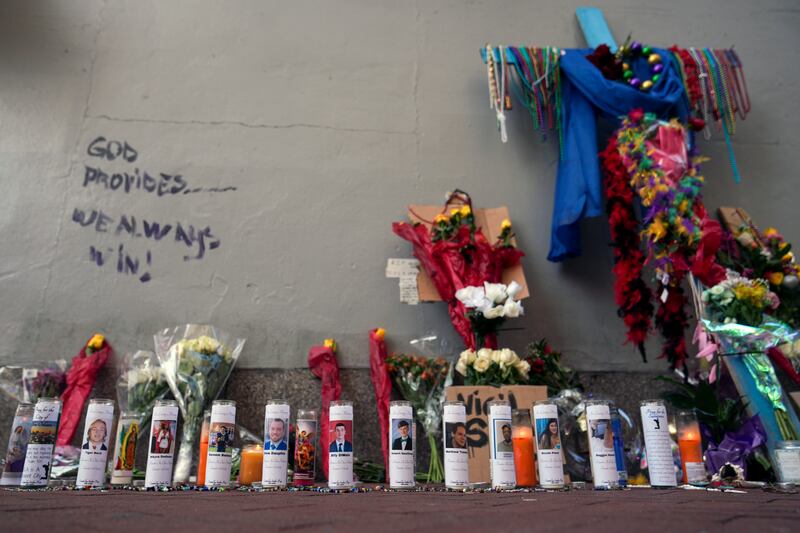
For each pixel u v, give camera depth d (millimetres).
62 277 3732
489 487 2443
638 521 1182
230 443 2490
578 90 4180
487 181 4309
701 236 3475
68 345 3598
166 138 4141
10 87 4148
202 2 4562
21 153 3990
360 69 4512
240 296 3818
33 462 2365
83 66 4262
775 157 4676
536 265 4117
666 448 2508
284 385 3619
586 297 4070
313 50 4523
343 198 4141
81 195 3936
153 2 4504
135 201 3965
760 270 3768
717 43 4961
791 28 5121
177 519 1201
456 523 1146
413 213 4031
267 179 4125
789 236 4461
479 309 3432
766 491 2275
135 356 3521
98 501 1678
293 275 3906
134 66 4301
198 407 3182
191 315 3744
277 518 1231
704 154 4586
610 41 4527
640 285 3631
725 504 1639
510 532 1011
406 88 4504
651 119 3869
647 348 3965
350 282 3930
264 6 4609
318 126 4309
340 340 3768
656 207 3625
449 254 3695
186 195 4020
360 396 3625
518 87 4520
